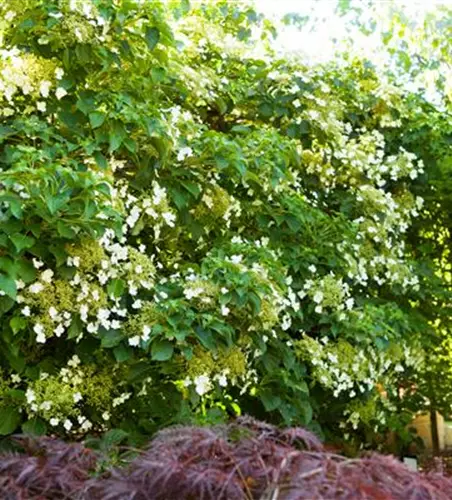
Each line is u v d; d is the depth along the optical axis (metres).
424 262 4.55
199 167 3.18
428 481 1.44
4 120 2.93
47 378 2.73
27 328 2.69
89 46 2.91
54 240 2.59
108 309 2.77
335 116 4.03
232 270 2.83
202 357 2.83
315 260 3.62
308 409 3.29
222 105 3.79
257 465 1.37
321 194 4.13
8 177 2.40
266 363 3.19
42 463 1.56
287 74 3.91
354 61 4.58
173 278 2.98
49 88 2.98
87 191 2.48
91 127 2.91
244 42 4.24
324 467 1.33
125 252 2.77
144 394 2.97
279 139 3.41
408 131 4.45
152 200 2.99
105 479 1.49
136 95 3.07
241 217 3.58
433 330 4.55
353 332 3.56
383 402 4.17
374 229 4.01
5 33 2.95
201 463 1.37
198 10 4.15
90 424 2.81
